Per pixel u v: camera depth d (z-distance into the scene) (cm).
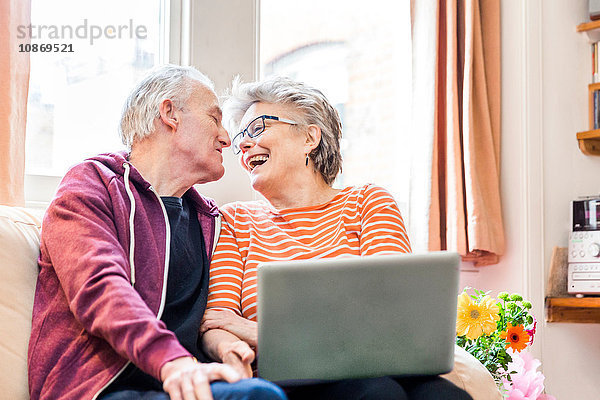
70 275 137
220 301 172
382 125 317
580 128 326
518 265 301
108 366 138
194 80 178
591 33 332
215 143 177
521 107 307
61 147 232
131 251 152
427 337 135
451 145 288
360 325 133
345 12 312
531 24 311
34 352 143
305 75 299
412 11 300
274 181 190
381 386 127
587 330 315
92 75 239
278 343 132
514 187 305
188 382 117
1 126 192
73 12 237
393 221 182
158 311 152
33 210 170
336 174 201
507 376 215
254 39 257
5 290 149
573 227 306
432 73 292
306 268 131
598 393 315
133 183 163
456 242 282
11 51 196
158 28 252
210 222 181
